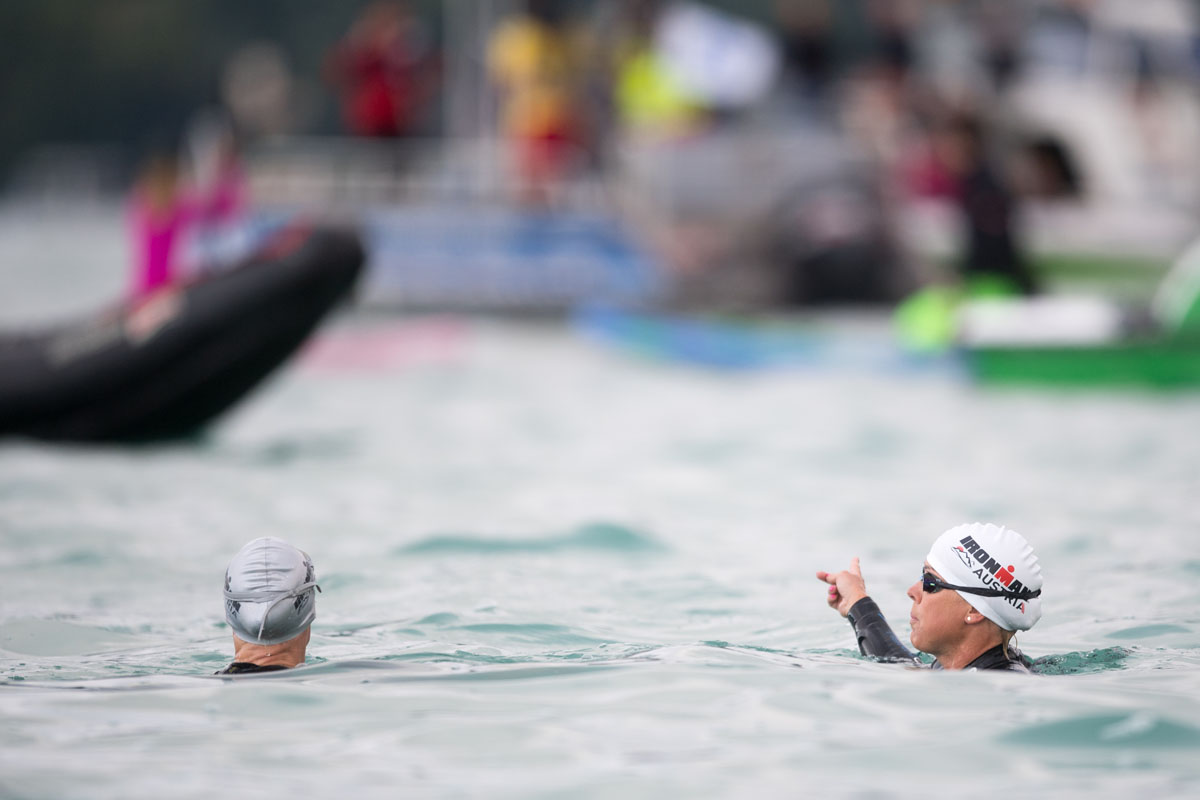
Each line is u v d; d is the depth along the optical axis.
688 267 73.50
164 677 17.05
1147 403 49.44
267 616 17.20
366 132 72.88
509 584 23.23
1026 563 17.36
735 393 52.69
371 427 43.09
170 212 43.06
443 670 17.23
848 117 77.25
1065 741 14.58
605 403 49.62
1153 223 71.31
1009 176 73.50
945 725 15.07
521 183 73.56
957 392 52.91
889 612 21.62
